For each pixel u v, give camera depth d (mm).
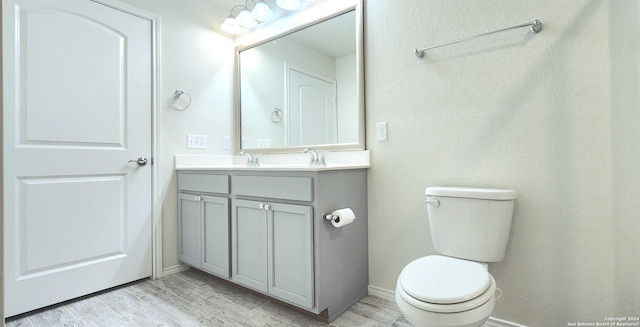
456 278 1121
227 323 1559
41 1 1663
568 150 1318
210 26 2463
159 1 2143
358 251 1794
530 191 1399
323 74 2086
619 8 1215
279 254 1625
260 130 2457
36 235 1651
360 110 1890
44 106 1673
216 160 2480
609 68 1233
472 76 1537
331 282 1578
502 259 1428
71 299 1774
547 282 1370
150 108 2100
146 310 1682
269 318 1610
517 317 1441
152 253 2115
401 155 1759
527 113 1404
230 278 1860
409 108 1730
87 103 1822
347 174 1713
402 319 1599
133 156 2016
